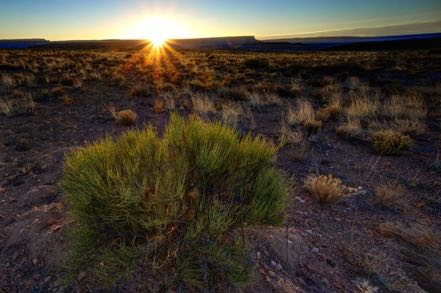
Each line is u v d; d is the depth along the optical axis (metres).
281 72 21.17
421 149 6.00
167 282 1.86
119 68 19.98
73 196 2.07
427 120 8.27
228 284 2.03
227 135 2.42
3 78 13.38
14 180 4.12
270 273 2.35
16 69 18.11
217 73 19.69
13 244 2.59
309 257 2.72
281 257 2.59
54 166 4.57
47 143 5.76
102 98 10.61
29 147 5.43
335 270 2.63
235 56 40.59
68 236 2.22
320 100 11.30
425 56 33.88
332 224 3.38
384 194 3.92
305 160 5.35
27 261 2.36
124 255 1.83
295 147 5.94
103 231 2.03
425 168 5.08
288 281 2.34
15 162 4.73
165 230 2.01
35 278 2.19
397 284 2.52
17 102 9.25
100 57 30.52
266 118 8.36
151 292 1.92
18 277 2.21
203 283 1.92
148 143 2.30
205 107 8.65
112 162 2.18
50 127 6.89
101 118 7.79
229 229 2.14
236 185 2.21
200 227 1.83
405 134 7.00
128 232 2.01
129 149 2.33
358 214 3.64
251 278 1.89
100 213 1.98
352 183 4.52
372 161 5.43
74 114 8.18
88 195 1.94
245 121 7.84
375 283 2.53
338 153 5.80
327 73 20.48
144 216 1.91
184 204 2.02
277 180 2.32
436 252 2.94
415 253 2.92
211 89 12.80
